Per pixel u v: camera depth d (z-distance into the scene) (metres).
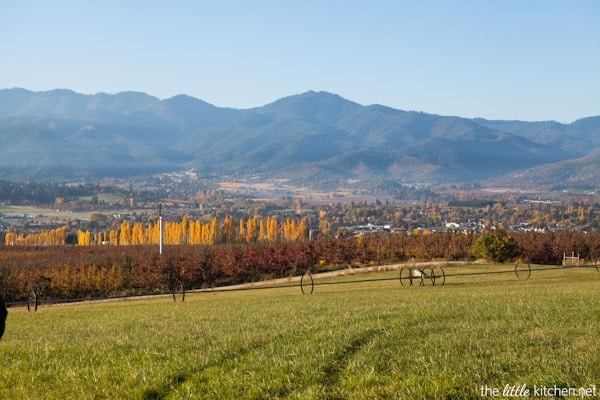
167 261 83.81
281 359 14.21
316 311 26.64
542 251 89.50
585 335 15.94
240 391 11.88
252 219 172.38
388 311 24.42
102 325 26.48
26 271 77.12
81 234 181.12
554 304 24.55
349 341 16.09
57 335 22.98
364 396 11.14
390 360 13.77
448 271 66.69
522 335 16.30
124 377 13.27
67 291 76.19
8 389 12.78
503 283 49.69
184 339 18.92
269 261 88.75
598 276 55.03
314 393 11.35
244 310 30.84
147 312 34.53
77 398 11.88
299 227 180.25
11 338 22.70
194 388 12.13
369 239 97.12
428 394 11.02
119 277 80.00
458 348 14.87
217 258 87.88
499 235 82.00
